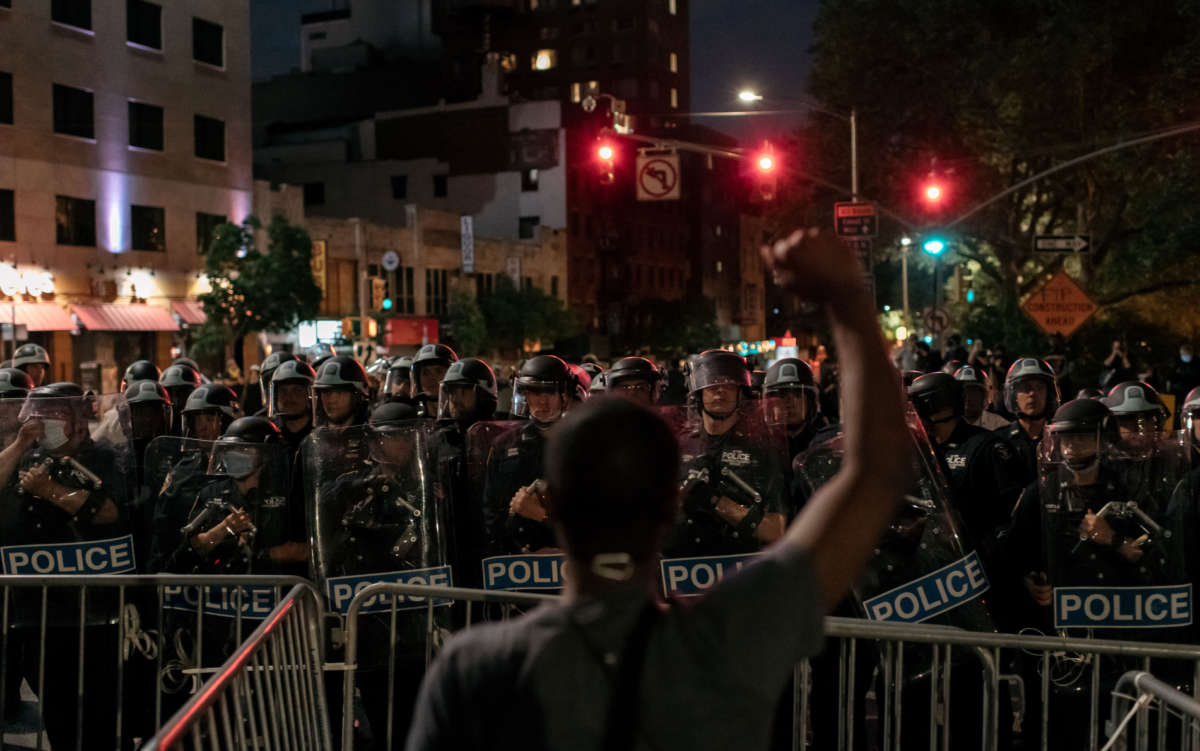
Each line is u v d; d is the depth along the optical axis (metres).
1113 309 33.56
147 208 39.94
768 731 1.67
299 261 39.88
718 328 84.50
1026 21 29.88
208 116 42.41
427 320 53.56
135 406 6.98
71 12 37.41
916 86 31.16
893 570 5.23
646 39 87.44
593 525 1.70
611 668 1.66
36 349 10.96
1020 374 7.23
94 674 5.68
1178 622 5.23
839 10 31.77
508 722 1.66
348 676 5.12
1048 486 5.38
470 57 84.81
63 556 5.71
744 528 5.44
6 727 6.68
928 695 5.18
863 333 1.79
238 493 5.80
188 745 3.12
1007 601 5.86
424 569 5.60
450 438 7.04
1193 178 28.69
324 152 71.50
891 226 31.33
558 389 5.84
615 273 75.50
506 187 69.62
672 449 1.75
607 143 23.12
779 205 33.19
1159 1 28.55
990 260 33.94
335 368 6.69
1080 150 28.88
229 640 5.55
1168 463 5.31
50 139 36.47
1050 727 5.43
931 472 5.35
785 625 1.68
